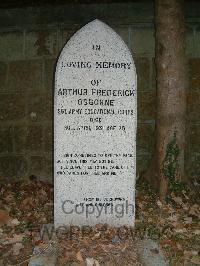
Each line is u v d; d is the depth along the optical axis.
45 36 1.98
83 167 1.45
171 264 1.29
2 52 2.00
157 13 1.73
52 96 2.00
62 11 1.97
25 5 1.97
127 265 1.28
